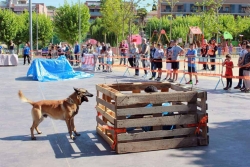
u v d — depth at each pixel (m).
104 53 23.09
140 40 39.81
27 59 31.17
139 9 42.06
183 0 89.12
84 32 55.47
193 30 44.84
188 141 6.46
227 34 49.03
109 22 49.50
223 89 14.09
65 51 29.81
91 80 17.17
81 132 7.52
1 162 5.71
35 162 5.71
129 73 20.38
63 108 6.87
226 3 89.75
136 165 5.55
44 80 16.83
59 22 54.50
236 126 8.06
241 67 13.48
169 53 16.75
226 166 5.54
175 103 7.17
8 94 12.78
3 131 7.64
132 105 6.45
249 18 71.44
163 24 70.94
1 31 52.44
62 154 6.11
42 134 7.38
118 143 6.07
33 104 7.00
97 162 5.70
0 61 26.58
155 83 7.66
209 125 8.16
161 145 6.30
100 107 7.23
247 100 11.54
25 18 57.28
